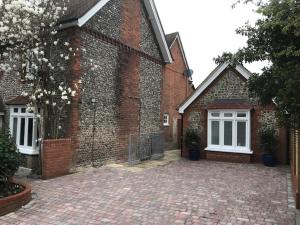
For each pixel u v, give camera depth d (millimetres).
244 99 16188
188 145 16922
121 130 14594
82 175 10875
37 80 10977
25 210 6762
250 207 7348
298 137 7418
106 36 13438
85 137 12383
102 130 13352
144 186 9336
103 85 13352
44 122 11109
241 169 13391
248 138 15766
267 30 5652
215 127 16797
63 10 11789
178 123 24297
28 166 12562
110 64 13789
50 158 10297
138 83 15906
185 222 6199
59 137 11953
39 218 6285
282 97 4891
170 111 23594
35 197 7785
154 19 16656
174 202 7621
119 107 14438
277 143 15164
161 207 7176
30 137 12750
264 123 15633
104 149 13492
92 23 12648
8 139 7754
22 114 13125
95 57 12844
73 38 11836
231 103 16125
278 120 5418
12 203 6660
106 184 9477
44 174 10125
